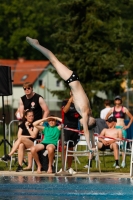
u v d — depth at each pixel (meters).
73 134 22.25
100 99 56.19
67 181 19.22
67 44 56.56
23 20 108.56
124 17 72.69
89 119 21.11
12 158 24.38
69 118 22.33
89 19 56.19
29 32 105.94
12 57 107.31
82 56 55.94
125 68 50.66
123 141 24.33
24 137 22.50
